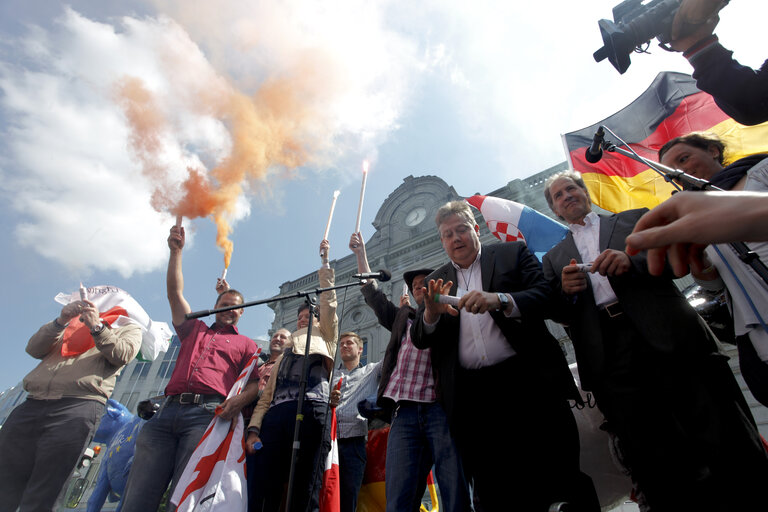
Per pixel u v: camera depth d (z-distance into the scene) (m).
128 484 3.17
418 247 14.05
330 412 3.46
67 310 3.83
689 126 5.21
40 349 3.75
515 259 2.53
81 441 3.44
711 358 1.94
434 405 2.56
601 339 2.19
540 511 1.93
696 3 1.94
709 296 2.58
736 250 1.66
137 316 4.78
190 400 3.42
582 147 5.83
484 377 2.27
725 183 1.98
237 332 4.13
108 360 3.79
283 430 3.19
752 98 1.94
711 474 1.75
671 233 0.65
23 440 3.36
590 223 2.74
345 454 3.72
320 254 4.04
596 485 3.02
